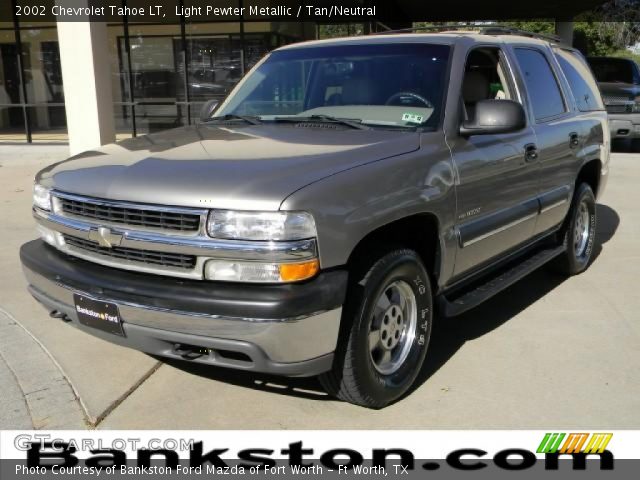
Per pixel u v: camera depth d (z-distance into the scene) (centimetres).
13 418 348
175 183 314
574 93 583
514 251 486
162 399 369
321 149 346
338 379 336
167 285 311
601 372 402
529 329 470
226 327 297
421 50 430
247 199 296
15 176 1122
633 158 1345
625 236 739
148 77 1662
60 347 434
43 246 383
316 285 299
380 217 326
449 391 379
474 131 387
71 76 1167
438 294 397
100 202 329
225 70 1636
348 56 451
